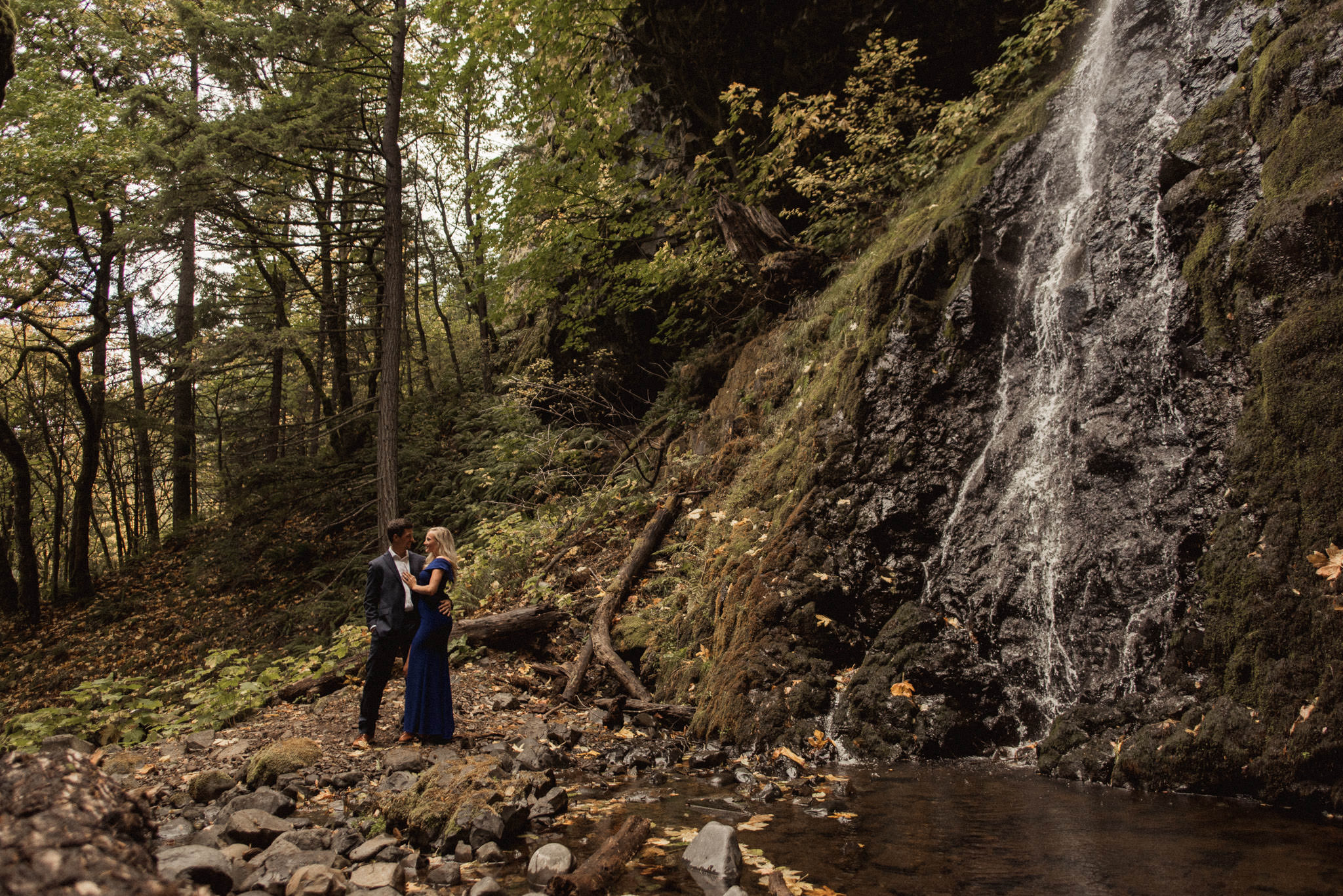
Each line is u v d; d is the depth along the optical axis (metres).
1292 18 4.56
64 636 15.50
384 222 13.23
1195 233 4.57
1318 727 3.22
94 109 13.64
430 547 5.46
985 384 5.75
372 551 13.21
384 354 12.57
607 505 9.79
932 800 3.66
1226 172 4.48
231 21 12.05
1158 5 5.71
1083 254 5.39
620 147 12.89
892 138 9.02
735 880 2.72
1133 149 5.33
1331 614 3.33
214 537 16.86
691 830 3.32
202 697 6.27
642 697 6.06
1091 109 5.95
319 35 11.94
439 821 3.38
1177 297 4.54
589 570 8.55
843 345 7.23
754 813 3.57
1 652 15.30
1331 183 3.79
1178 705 3.82
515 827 3.34
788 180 10.11
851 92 8.90
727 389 9.81
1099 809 3.38
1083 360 5.12
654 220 11.77
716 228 10.87
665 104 12.20
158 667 12.64
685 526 8.30
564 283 14.16
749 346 10.05
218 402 23.91
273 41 11.65
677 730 5.57
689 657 6.20
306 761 4.62
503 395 15.40
